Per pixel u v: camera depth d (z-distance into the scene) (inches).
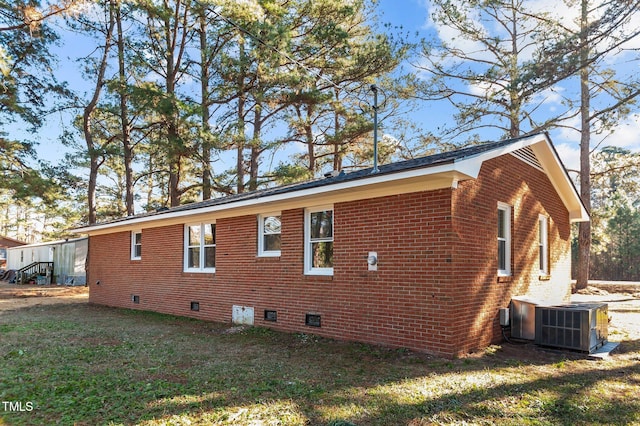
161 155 905.5
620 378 218.4
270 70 762.8
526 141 329.4
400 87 842.8
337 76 853.2
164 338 333.7
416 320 269.4
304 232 349.1
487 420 163.0
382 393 191.8
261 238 391.2
